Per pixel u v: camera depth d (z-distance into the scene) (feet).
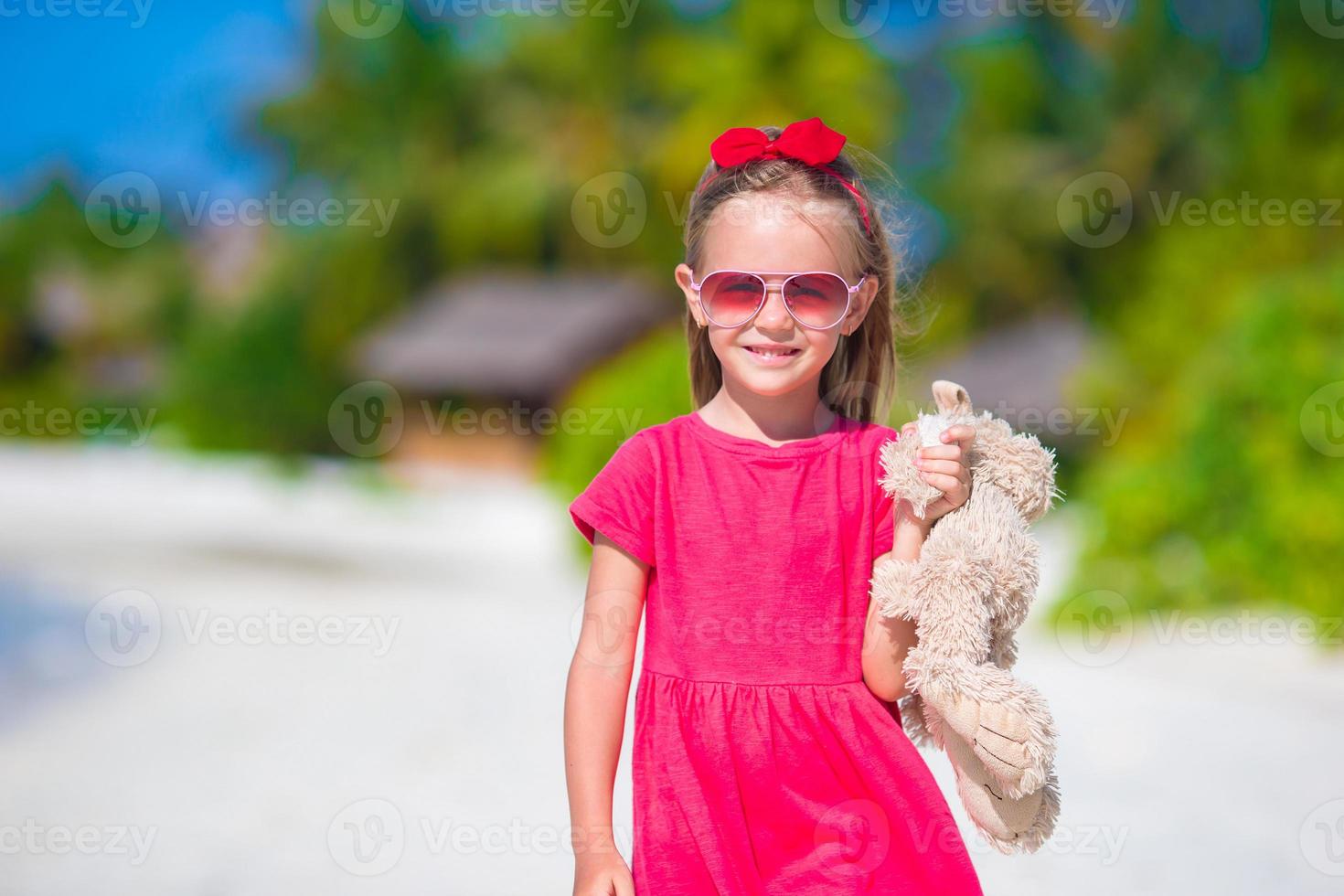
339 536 95.71
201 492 124.26
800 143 11.00
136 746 30.53
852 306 11.17
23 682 38.81
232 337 164.66
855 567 10.81
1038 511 10.81
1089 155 144.77
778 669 10.41
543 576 74.84
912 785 10.27
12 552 77.36
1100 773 27.86
